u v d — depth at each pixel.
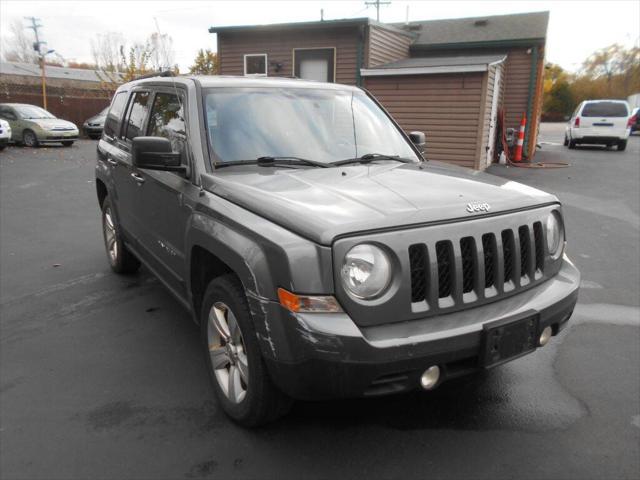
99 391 3.37
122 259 5.34
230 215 2.75
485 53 16.38
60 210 9.22
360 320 2.37
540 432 2.94
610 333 4.23
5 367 3.69
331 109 3.93
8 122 20.56
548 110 54.22
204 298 3.11
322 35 14.67
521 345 2.67
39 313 4.63
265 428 2.98
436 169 3.50
